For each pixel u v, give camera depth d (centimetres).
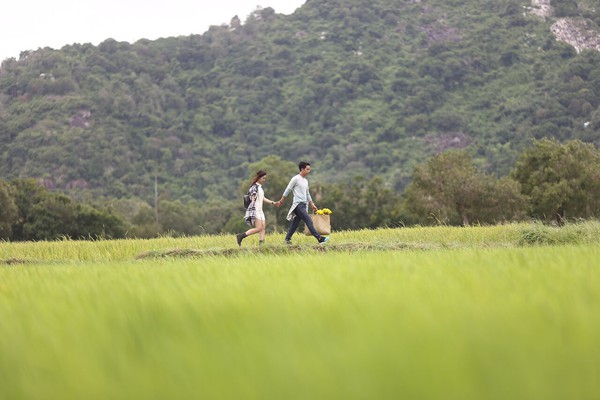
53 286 1163
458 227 4416
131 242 3994
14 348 663
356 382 479
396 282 986
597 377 477
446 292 874
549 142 10625
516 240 3069
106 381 527
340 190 14200
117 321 764
